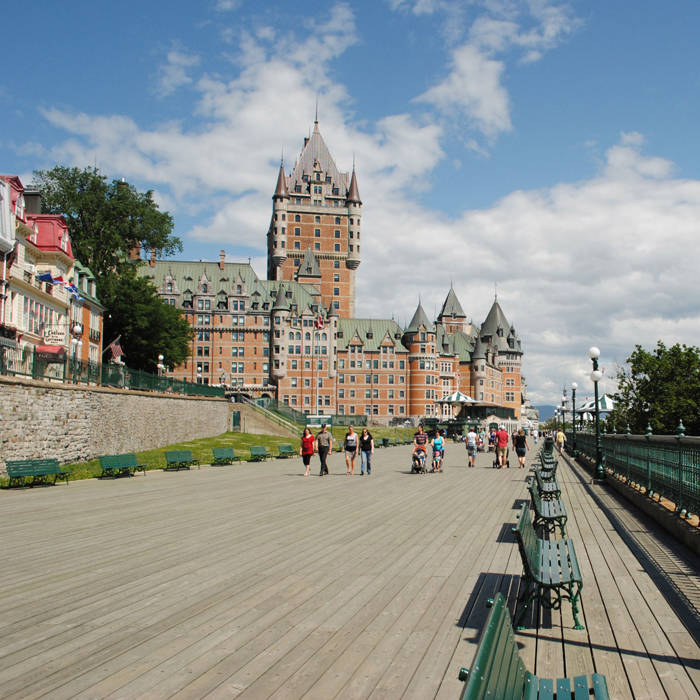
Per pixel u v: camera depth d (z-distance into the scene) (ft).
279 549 40.16
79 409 102.78
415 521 51.65
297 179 498.69
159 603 28.35
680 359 211.00
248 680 20.17
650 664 21.77
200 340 420.36
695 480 40.98
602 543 42.47
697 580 32.78
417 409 438.81
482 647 12.19
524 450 116.06
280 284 428.56
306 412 419.95
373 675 20.54
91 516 54.08
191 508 59.16
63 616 26.48
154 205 215.72
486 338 547.90
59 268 154.81
